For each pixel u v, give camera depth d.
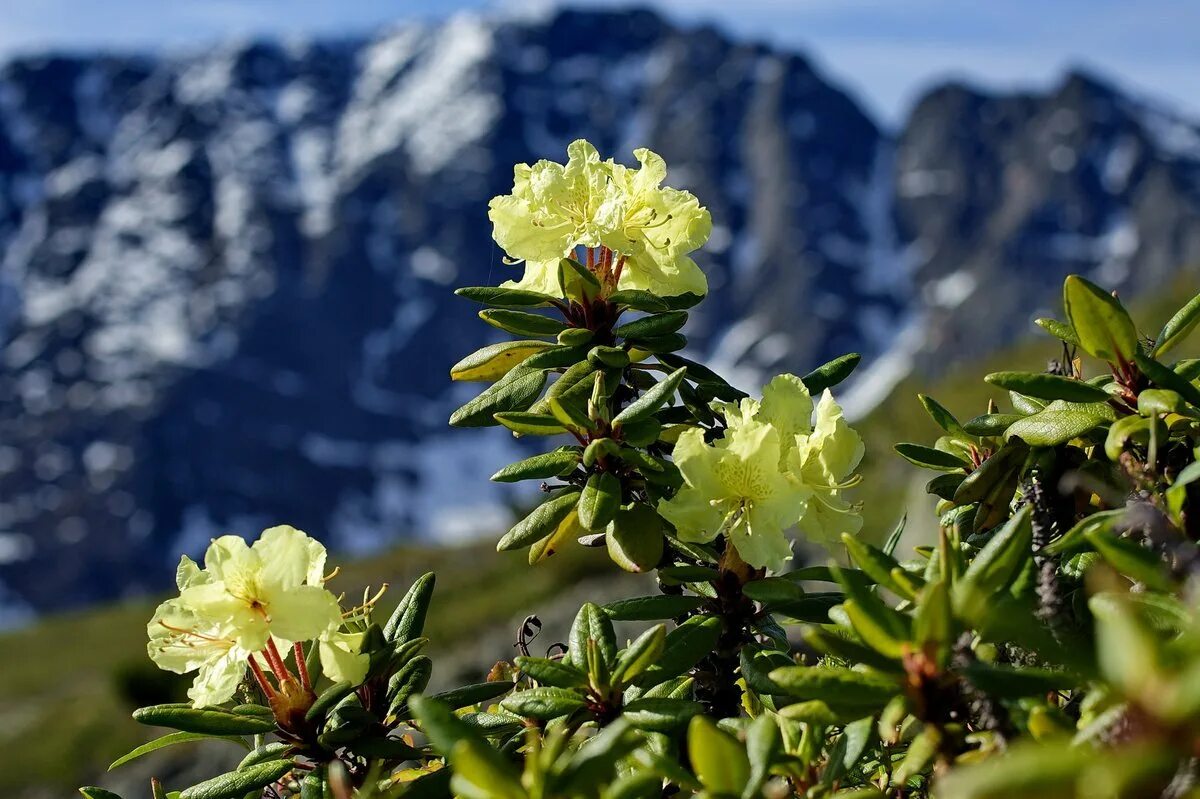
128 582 173.25
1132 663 0.97
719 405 2.40
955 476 2.15
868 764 1.79
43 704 28.97
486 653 18.45
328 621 1.90
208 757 17.05
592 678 1.80
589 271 2.44
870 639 1.38
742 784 1.30
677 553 2.33
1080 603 1.69
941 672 1.38
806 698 1.41
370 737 1.92
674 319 2.34
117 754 23.50
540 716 1.79
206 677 1.95
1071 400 1.85
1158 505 1.57
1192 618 1.24
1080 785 0.95
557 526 2.18
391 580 27.36
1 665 33.81
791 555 2.02
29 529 176.12
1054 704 1.62
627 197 2.55
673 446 2.37
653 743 1.74
